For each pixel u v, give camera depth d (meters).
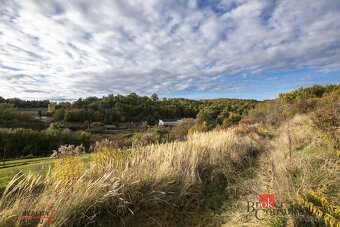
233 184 5.04
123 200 3.73
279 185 3.60
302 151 5.82
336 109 8.98
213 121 32.41
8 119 57.62
